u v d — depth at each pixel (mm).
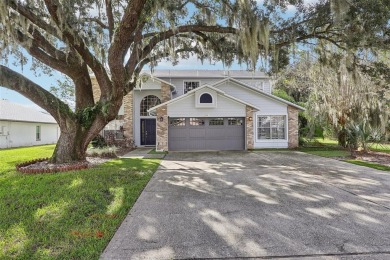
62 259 2771
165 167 8695
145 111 18188
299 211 4227
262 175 7281
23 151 14727
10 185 5879
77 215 4031
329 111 13734
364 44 7691
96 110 8875
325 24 8102
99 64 8438
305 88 21859
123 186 5773
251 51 7539
